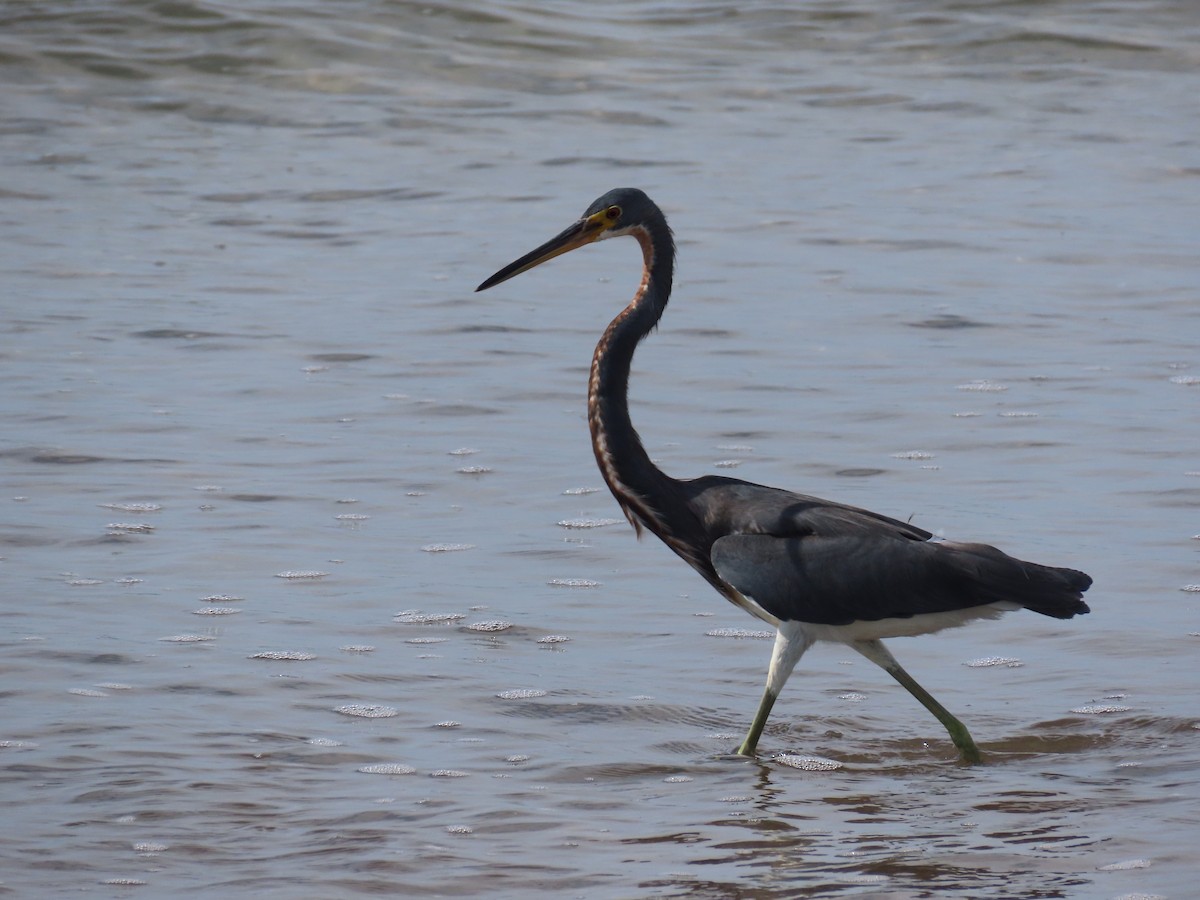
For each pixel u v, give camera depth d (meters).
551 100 31.86
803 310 19.78
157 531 12.67
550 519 13.20
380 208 25.17
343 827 7.96
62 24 34.19
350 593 11.55
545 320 19.56
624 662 10.55
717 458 14.57
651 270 10.45
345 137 29.50
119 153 28.30
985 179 26.84
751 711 9.94
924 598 9.04
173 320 19.30
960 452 14.70
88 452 14.58
